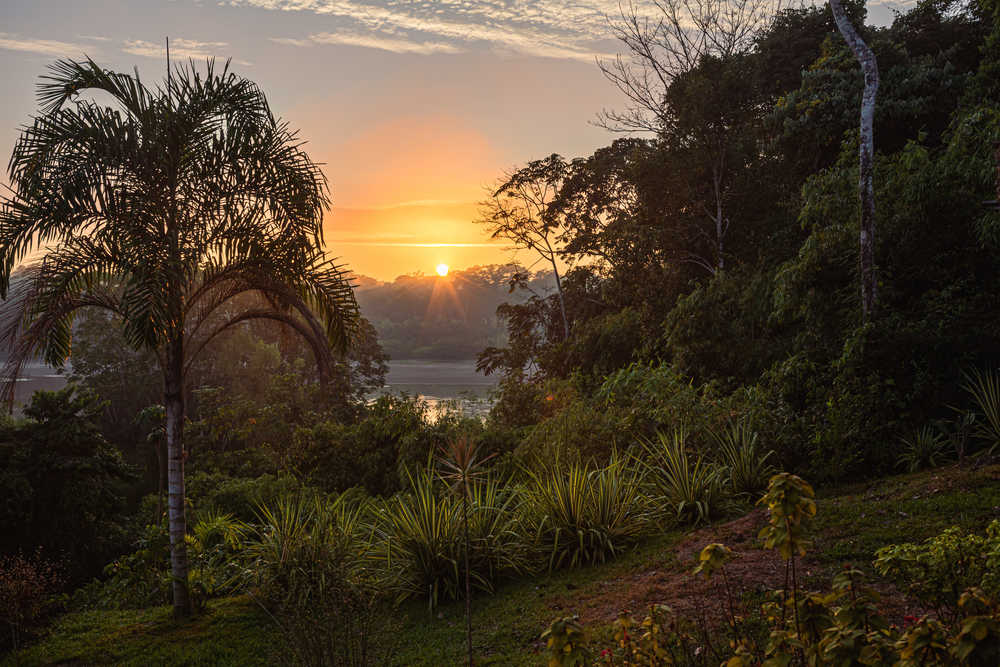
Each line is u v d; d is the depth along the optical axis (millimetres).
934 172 11320
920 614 4535
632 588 6781
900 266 11914
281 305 9609
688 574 6691
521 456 12445
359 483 16062
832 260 12758
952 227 11203
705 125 21953
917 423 9359
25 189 8109
